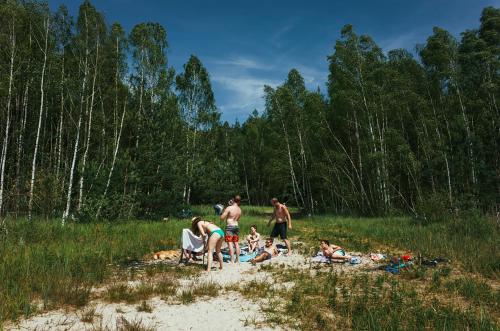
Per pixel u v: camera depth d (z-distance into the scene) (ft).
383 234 45.32
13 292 18.90
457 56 79.51
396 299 18.29
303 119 109.19
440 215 57.41
